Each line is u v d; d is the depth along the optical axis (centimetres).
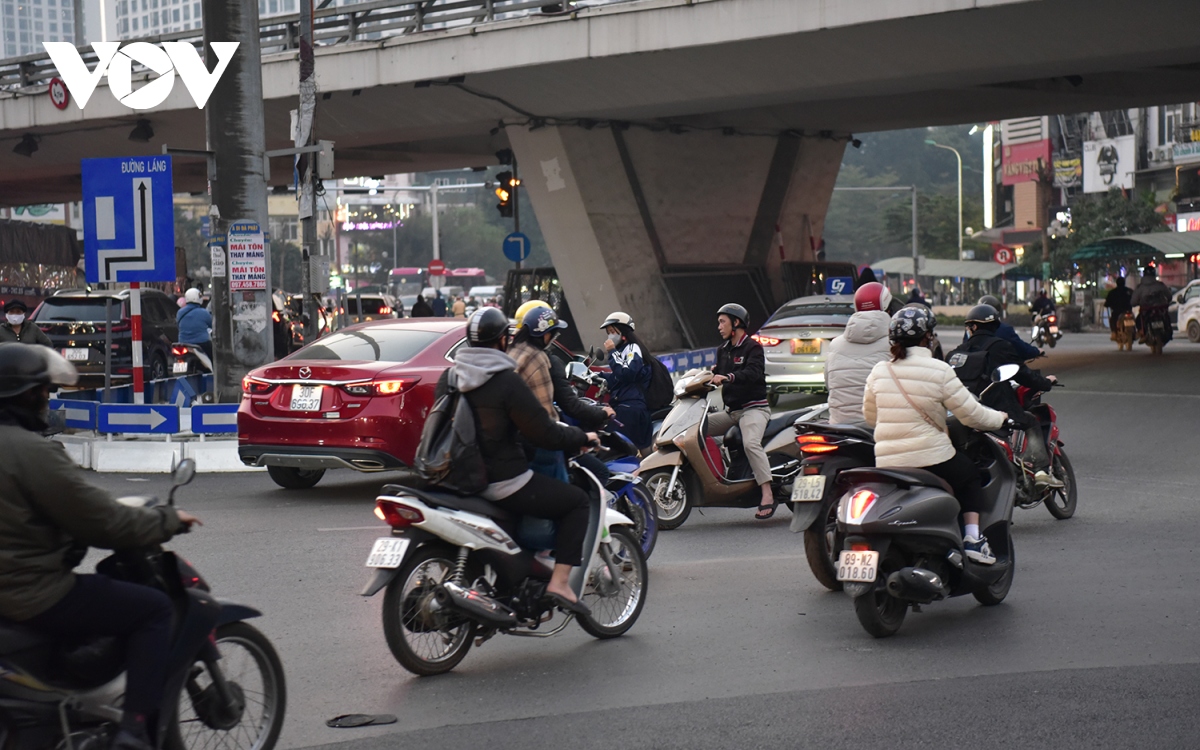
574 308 2984
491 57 2470
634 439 1049
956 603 771
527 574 641
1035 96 2825
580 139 2791
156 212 1506
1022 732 523
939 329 5781
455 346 1175
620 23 2305
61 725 423
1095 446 1505
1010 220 8775
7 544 406
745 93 2475
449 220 13162
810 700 573
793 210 3341
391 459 1117
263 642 492
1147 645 658
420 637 663
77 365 2353
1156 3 1886
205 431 1465
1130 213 5984
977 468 737
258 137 1642
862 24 2050
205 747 485
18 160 3741
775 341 1911
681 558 926
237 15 1616
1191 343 3553
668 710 562
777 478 1071
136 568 441
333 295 7969
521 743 519
